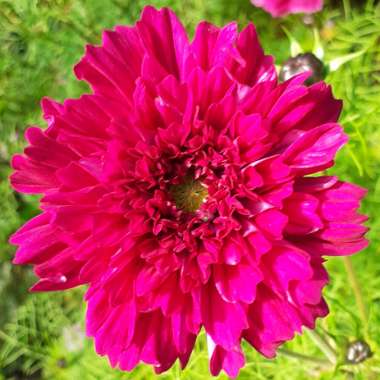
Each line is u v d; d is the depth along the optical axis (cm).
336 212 7
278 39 18
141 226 7
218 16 18
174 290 7
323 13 16
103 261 7
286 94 7
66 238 7
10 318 20
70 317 19
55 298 18
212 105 7
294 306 7
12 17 18
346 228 7
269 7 12
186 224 8
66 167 7
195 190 8
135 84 8
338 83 14
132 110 8
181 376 15
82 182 7
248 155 7
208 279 7
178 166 8
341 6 19
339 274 14
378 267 15
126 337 7
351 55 10
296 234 7
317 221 7
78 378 17
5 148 20
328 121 8
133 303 7
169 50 8
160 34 8
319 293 7
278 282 7
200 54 7
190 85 7
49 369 18
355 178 15
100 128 7
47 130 8
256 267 7
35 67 19
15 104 19
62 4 18
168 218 8
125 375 16
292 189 7
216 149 8
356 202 7
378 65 15
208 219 8
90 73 8
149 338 7
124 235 7
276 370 14
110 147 7
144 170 8
